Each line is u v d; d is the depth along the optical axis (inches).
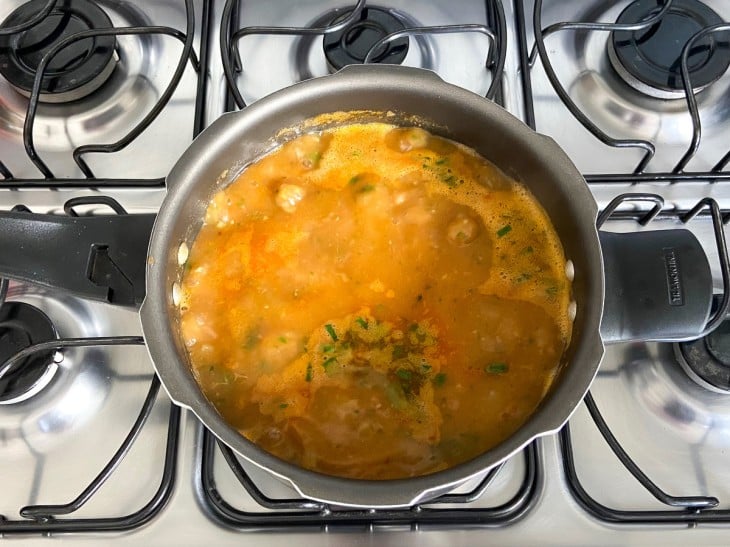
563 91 15.9
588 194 12.5
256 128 13.4
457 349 13.3
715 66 16.8
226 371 13.2
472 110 13.3
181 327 13.2
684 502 13.3
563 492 14.3
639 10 17.3
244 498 14.3
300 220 14.2
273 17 18.4
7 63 16.7
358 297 13.8
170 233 12.5
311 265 13.9
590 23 16.2
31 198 16.7
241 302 13.6
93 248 14.0
